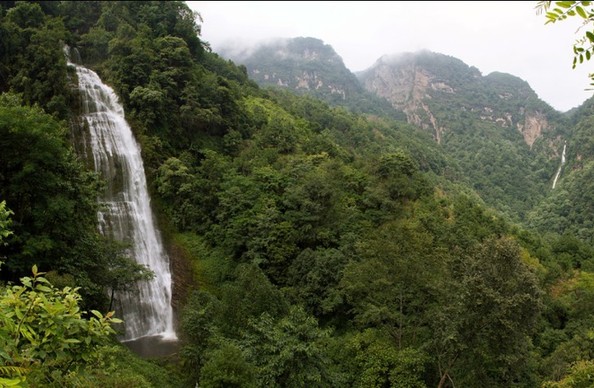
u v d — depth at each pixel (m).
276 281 33.81
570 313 38.84
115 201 36.34
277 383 17.02
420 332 23.89
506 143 189.00
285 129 54.06
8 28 39.22
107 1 59.75
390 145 102.81
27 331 5.06
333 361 23.81
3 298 5.10
